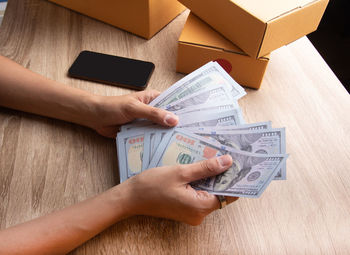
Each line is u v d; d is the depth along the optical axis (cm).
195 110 72
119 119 71
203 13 84
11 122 76
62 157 70
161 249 58
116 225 61
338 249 59
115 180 67
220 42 81
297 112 79
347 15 126
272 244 59
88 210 58
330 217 62
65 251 57
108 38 96
